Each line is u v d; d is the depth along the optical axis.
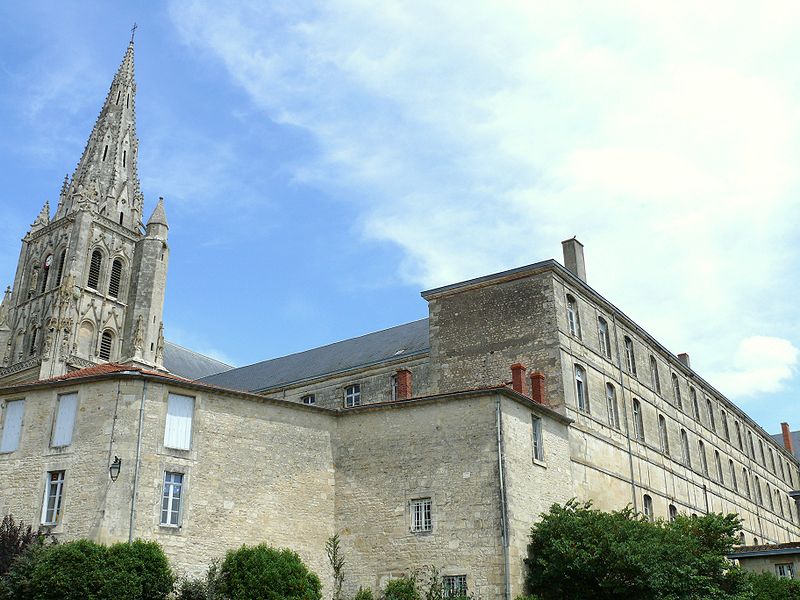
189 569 21.52
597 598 21.97
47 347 55.03
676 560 22.14
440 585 21.95
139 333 59.81
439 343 32.50
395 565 23.38
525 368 29.55
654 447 35.53
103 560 19.16
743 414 50.84
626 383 34.75
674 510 35.78
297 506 24.11
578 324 31.84
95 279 63.03
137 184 72.81
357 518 24.44
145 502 21.48
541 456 25.86
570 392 29.47
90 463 21.86
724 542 25.81
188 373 61.16
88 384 22.94
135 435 22.03
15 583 18.86
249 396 24.25
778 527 52.00
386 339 42.84
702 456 42.22
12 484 22.48
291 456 24.55
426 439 24.42
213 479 22.81
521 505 23.47
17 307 64.69
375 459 24.88
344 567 24.00
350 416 25.86
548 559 22.55
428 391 35.53
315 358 46.38
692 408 42.69
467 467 23.55
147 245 64.81
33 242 67.38
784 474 57.97
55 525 21.42
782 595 27.48
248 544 22.70
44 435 22.77
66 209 68.12
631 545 21.72
